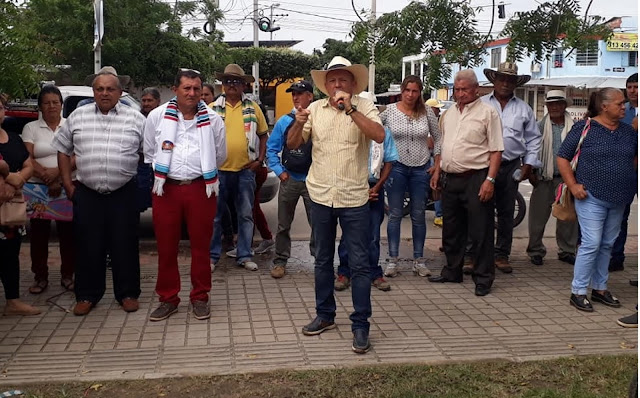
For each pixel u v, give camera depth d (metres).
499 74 6.42
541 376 4.00
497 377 3.98
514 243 8.32
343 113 4.34
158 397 3.72
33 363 4.19
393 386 3.84
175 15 17.56
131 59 15.75
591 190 5.25
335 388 3.82
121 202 5.20
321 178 4.42
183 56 16.72
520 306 5.52
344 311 5.34
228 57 19.22
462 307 5.48
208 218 5.09
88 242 5.18
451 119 5.95
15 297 5.15
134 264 5.30
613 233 5.45
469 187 5.81
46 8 14.36
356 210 4.38
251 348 4.48
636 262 7.20
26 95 5.61
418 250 6.59
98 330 4.84
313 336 4.72
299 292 5.88
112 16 15.13
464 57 6.15
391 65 6.36
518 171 6.58
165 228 5.06
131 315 5.20
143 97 7.02
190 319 5.10
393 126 6.30
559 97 6.83
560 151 5.45
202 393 3.77
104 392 3.77
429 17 5.95
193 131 5.02
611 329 4.95
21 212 4.88
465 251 6.25
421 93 6.27
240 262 6.71
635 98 5.93
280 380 3.93
